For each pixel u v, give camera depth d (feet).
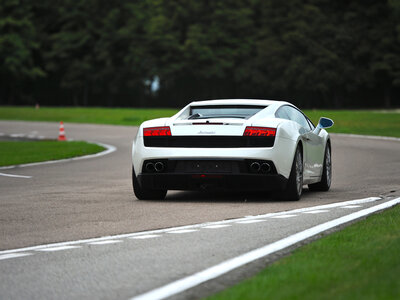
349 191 110.83
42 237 68.80
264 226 73.00
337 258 51.39
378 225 67.87
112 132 334.44
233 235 67.56
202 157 94.38
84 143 257.75
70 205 94.79
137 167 98.32
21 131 356.79
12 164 175.52
